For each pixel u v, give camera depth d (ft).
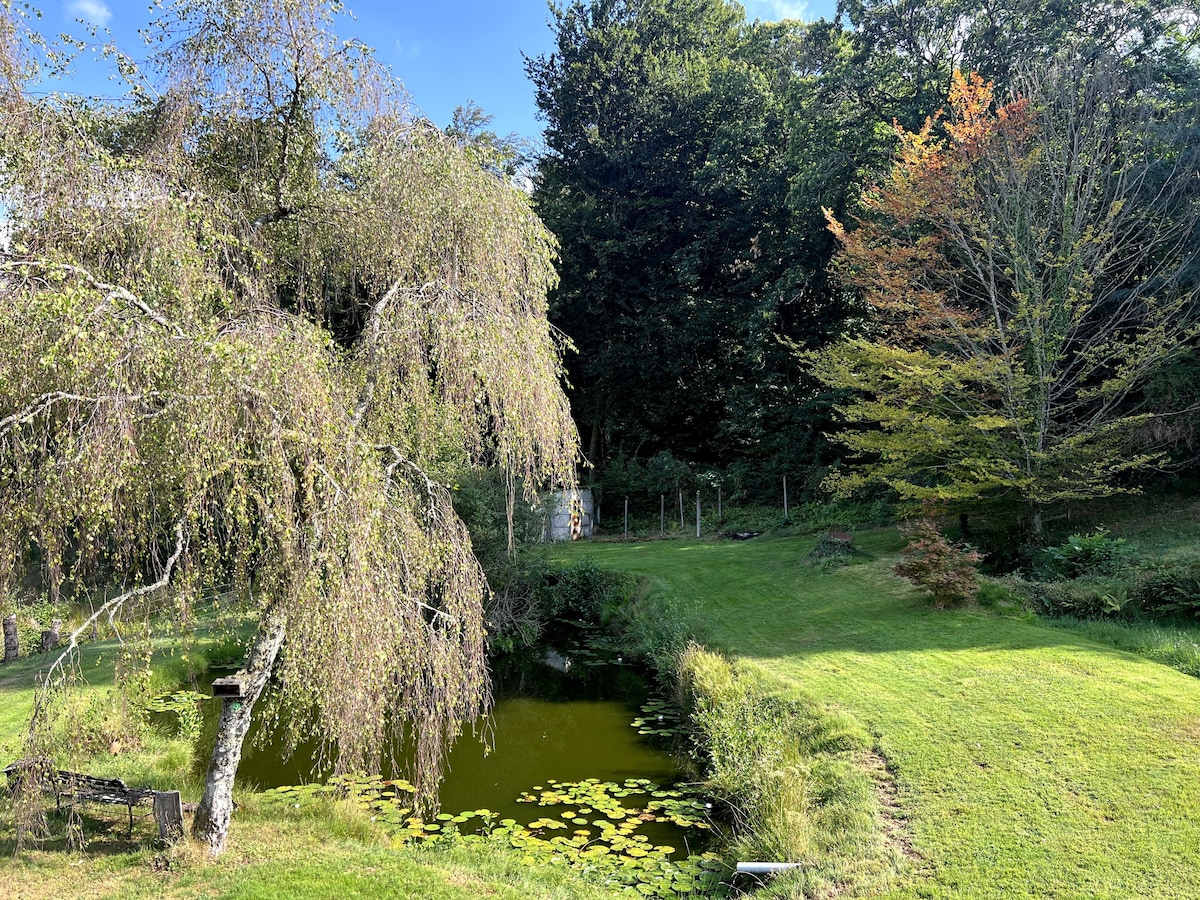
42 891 15.87
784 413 80.84
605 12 96.32
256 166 21.56
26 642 40.50
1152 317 42.11
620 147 90.74
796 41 93.56
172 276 16.29
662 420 96.78
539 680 38.45
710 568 52.60
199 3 20.08
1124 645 29.40
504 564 44.32
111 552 15.42
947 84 58.80
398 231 20.29
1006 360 41.19
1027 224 43.39
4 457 14.05
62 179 15.92
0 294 14.02
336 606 15.37
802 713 25.20
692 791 24.11
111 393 13.41
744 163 88.43
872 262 49.34
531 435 19.92
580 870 18.79
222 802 18.22
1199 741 20.39
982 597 36.01
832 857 17.19
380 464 17.84
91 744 24.47
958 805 18.43
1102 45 53.42
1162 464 44.34
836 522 65.98
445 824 21.76
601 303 91.09
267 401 14.65
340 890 16.08
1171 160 46.57
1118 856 15.78
